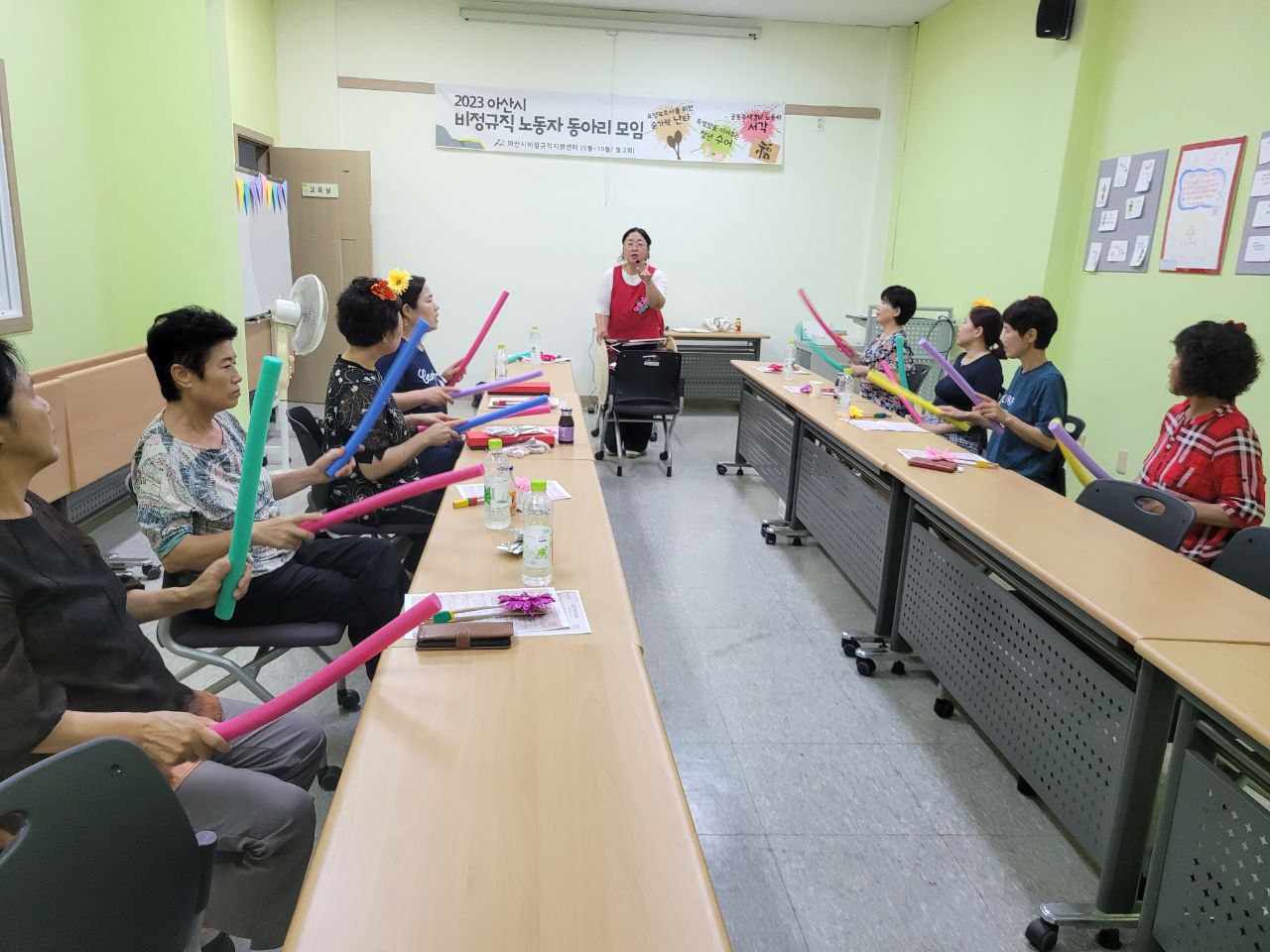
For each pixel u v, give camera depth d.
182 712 1.36
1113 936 1.74
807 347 6.13
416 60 6.50
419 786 1.07
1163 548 2.09
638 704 1.28
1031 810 2.17
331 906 0.88
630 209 6.97
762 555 3.93
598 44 6.63
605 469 5.32
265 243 5.52
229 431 2.08
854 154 7.07
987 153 5.71
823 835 2.05
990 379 3.85
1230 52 3.83
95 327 4.16
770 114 6.91
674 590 3.50
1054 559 1.99
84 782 0.88
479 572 1.79
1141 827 1.70
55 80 3.79
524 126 6.70
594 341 6.04
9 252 3.47
